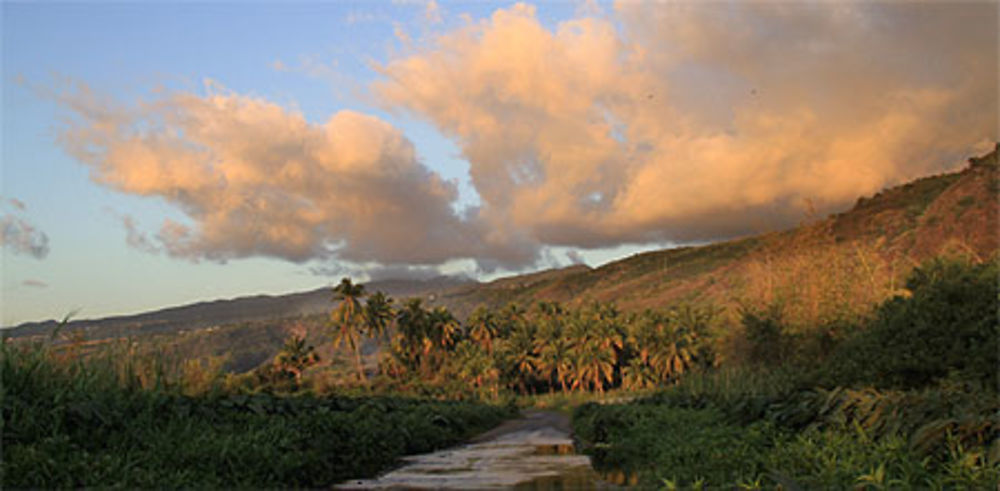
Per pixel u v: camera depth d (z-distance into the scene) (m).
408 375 94.44
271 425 10.04
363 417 13.95
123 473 6.71
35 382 8.06
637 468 10.25
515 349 100.25
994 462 5.59
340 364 128.75
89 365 9.12
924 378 9.58
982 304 9.90
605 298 167.62
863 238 17.33
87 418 7.77
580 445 16.31
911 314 10.66
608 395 81.38
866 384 10.16
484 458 13.32
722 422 12.02
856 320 14.83
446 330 100.88
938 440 6.32
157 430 8.36
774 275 17.70
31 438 7.16
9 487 6.11
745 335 17.86
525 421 34.38
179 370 10.78
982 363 8.77
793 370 14.80
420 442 15.77
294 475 8.59
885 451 6.34
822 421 8.77
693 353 76.38
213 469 7.60
